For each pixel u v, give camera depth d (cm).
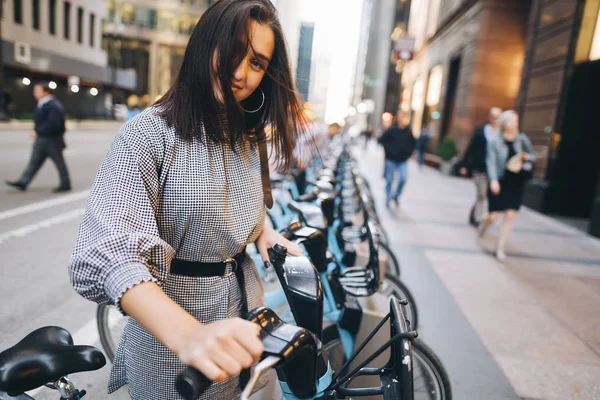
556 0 915
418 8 3228
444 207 919
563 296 443
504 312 396
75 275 79
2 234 511
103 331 263
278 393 223
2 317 318
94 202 88
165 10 5906
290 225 186
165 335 70
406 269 497
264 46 106
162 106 105
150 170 97
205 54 101
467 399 265
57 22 3048
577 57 838
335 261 261
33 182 832
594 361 319
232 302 117
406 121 845
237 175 113
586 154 861
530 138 982
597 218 705
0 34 2320
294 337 76
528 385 284
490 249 605
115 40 5394
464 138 1616
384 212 826
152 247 84
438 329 354
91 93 3947
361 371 119
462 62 1741
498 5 1523
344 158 912
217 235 108
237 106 105
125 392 247
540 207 887
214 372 62
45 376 111
